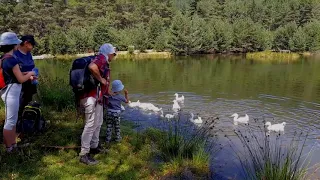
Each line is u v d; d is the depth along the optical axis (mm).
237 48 59031
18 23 60812
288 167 5129
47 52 52438
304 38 55500
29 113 5270
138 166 5230
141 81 23500
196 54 56094
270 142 9641
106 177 4711
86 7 78562
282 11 81312
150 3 80625
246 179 5609
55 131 6066
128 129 7367
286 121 12703
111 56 4852
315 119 13055
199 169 5496
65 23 73438
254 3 88688
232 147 8320
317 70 30859
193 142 6234
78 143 5629
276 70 31031
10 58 4426
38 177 4441
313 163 7805
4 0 61688
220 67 34312
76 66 4629
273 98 17172
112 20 75188
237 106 15117
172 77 25875
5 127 4684
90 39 54688
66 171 4719
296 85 21672
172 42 54719
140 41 56500
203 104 15430
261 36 58062
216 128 11211
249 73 28688
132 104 13242
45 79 9422
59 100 7840
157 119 10789
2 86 4582
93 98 4734
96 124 4945
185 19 56312
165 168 5348
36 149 5250
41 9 67062
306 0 83188
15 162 4703
